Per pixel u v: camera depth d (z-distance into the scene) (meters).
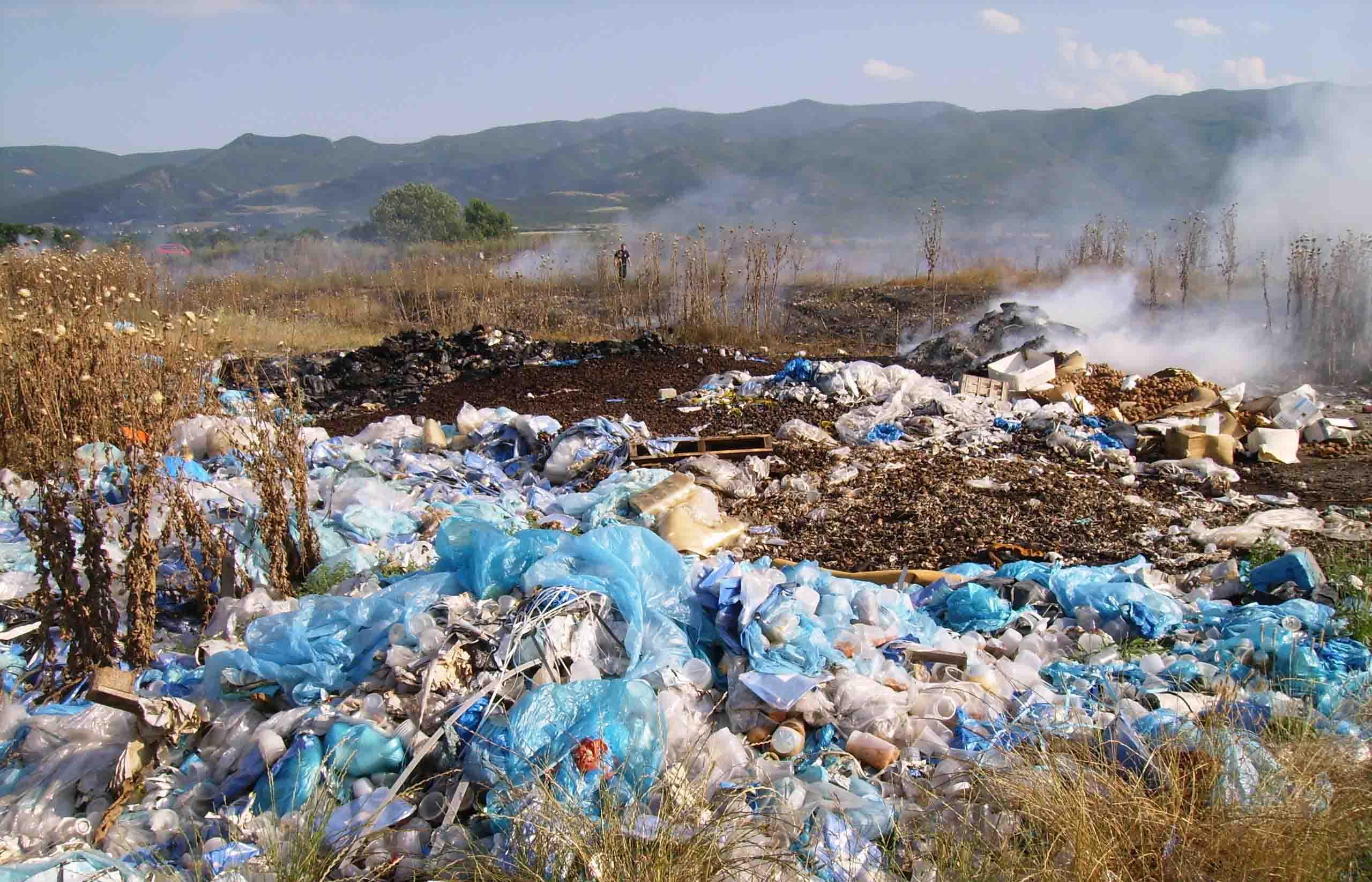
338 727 3.79
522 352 15.02
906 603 5.32
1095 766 3.54
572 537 4.96
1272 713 3.89
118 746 4.01
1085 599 5.53
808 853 3.25
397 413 12.40
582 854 3.08
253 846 3.39
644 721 3.82
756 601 4.71
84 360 5.03
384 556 6.36
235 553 5.85
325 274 29.19
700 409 11.73
